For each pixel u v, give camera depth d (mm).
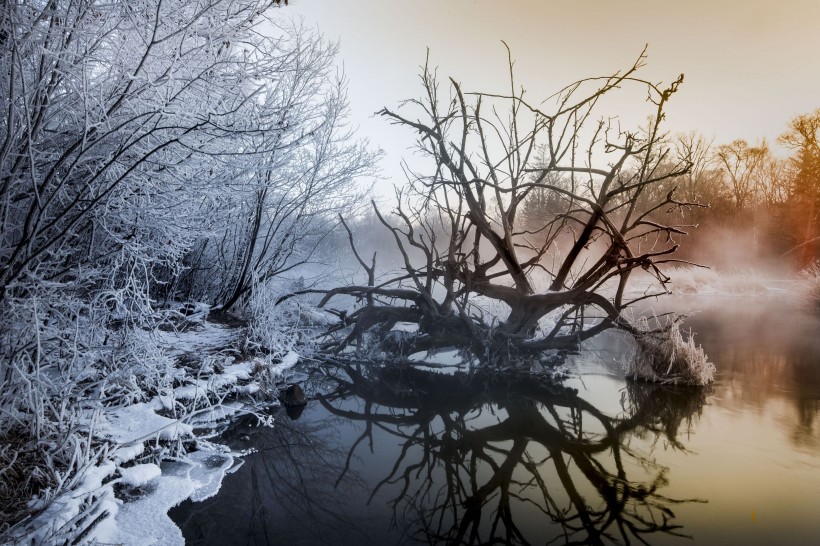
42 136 3926
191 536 3031
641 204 31156
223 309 9297
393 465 4203
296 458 4328
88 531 2775
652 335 6648
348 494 3652
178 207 4703
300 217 9734
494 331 7566
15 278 3541
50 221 4086
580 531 3080
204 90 4172
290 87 8258
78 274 4379
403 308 8297
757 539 2936
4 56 3244
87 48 3535
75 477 3107
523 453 4387
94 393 4523
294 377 7113
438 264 8484
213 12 3850
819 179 31656
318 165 9242
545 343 7328
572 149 8180
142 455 3945
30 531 2605
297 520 3225
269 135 5273
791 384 6180
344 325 8883
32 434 3398
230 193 4867
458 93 7289
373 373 7332
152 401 4824
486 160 7641
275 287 10562
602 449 4402
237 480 3865
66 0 3451
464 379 6973
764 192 43844
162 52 3818
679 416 5137
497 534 3080
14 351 3584
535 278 14938
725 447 4312
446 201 7898
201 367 5789
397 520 3252
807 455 4117
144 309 5098
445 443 4688
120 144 4016
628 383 6488
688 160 6961
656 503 3408
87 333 4531
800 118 33406
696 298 17750
